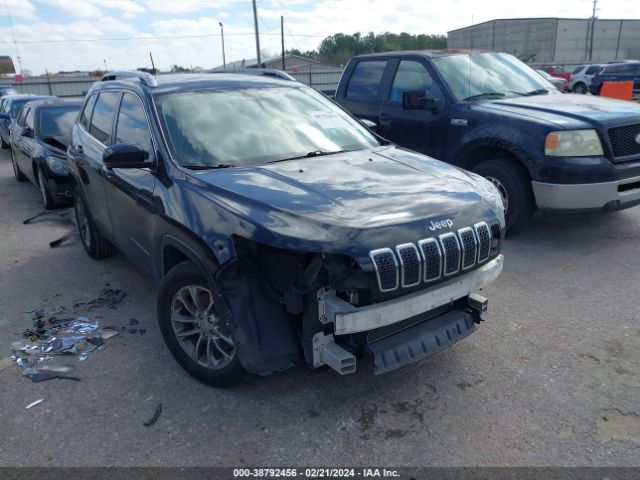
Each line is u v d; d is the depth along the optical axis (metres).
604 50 59.22
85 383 3.45
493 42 56.81
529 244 5.85
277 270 2.94
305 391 3.32
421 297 2.92
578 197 5.41
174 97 4.07
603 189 5.39
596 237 6.02
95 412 3.15
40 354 3.79
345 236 2.74
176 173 3.48
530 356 3.67
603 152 5.42
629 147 5.58
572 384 3.34
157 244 3.63
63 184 7.62
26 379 3.50
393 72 7.31
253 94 4.39
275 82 4.74
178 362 3.50
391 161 3.87
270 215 2.87
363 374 3.49
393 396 3.26
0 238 6.80
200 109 4.02
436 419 3.05
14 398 3.30
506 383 3.37
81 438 2.93
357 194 3.14
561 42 57.44
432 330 3.17
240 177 3.33
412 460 2.74
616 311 4.28
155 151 3.71
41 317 4.40
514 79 7.11
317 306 2.85
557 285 4.80
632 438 2.87
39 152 7.81
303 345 2.95
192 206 3.19
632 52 60.47
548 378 3.41
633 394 3.23
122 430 2.99
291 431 2.97
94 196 5.07
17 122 10.30
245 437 2.93
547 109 5.86
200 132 3.82
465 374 3.47
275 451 2.82
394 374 3.48
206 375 3.31
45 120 8.63
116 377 3.51
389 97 7.30
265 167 3.55
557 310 4.33
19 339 4.04
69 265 5.67
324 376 3.46
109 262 5.72
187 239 3.17
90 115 5.42
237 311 2.90
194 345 3.43
